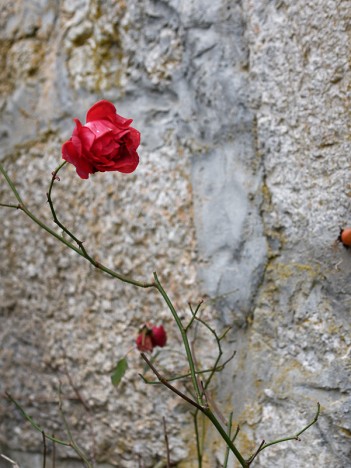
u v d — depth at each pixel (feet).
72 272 2.98
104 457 2.93
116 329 2.87
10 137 3.18
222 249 2.65
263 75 2.54
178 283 2.74
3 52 3.22
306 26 2.43
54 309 3.04
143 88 2.81
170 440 2.77
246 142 2.59
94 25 2.93
